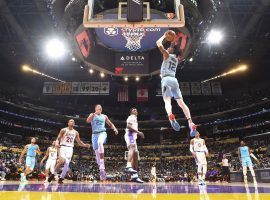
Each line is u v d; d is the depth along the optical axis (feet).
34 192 15.65
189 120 18.19
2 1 84.89
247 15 90.12
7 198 11.73
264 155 105.70
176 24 23.09
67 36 65.87
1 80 139.33
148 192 16.92
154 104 160.15
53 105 151.33
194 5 57.72
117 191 17.70
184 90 137.39
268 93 130.82
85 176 101.71
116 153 143.02
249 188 24.16
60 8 63.41
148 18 23.20
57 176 46.24
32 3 87.56
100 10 51.67
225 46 109.91
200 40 70.23
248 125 136.46
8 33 104.58
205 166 36.91
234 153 120.16
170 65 18.86
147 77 92.84
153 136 160.35
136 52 71.72
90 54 69.31
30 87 147.33
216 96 152.46
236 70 130.11
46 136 147.84
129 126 26.91
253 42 105.50
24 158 110.22
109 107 161.17
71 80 145.07
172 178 103.19
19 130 139.74
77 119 149.79
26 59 125.39
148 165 134.92
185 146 140.77
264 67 131.03
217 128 148.97
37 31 104.73
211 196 13.91
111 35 65.46
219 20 90.02
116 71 71.92
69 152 30.68
